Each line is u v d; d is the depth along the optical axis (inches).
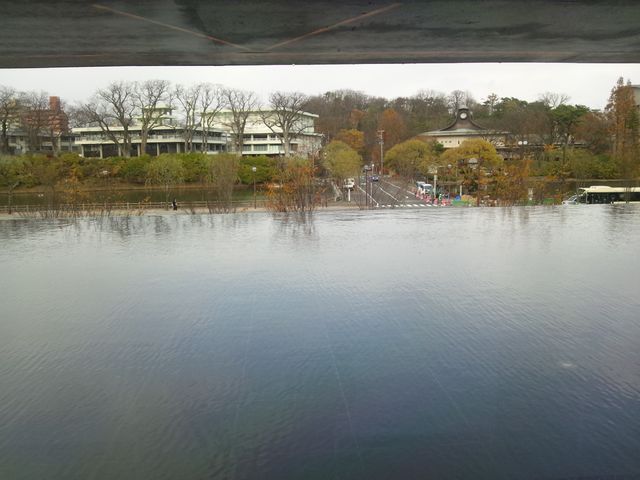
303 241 182.2
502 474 47.7
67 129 2298.2
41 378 70.2
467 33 141.9
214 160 1245.1
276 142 2492.6
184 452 51.9
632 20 131.4
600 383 66.2
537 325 89.1
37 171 997.8
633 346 79.0
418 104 2603.3
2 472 48.9
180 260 150.9
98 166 1402.6
